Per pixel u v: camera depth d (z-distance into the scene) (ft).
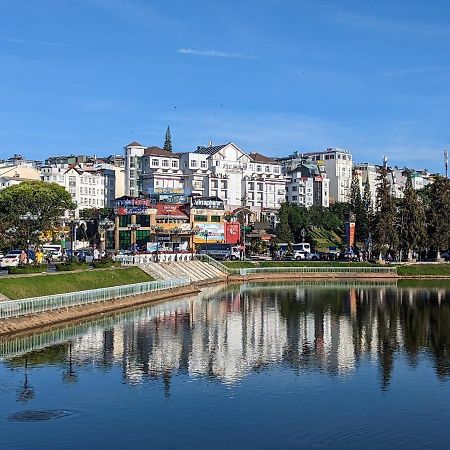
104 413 165.68
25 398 178.19
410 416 164.66
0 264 462.60
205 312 364.99
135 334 283.18
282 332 293.02
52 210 548.72
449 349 250.98
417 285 569.23
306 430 153.99
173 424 157.69
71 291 353.51
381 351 247.09
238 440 147.33
